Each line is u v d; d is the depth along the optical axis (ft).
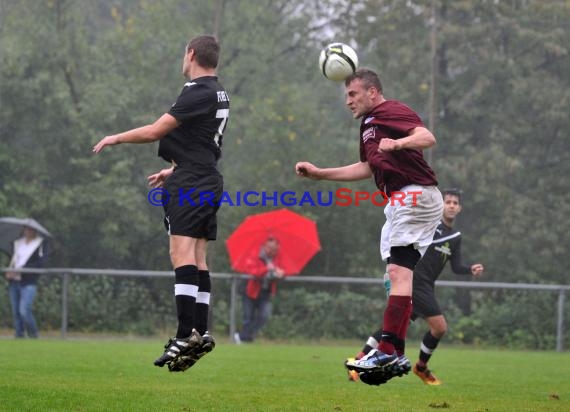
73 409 60.59
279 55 252.01
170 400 66.80
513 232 213.66
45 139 223.10
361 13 240.73
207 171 66.18
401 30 236.02
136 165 226.17
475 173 217.97
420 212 66.95
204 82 66.49
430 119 213.87
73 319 167.73
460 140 228.84
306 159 220.84
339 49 70.90
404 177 67.00
